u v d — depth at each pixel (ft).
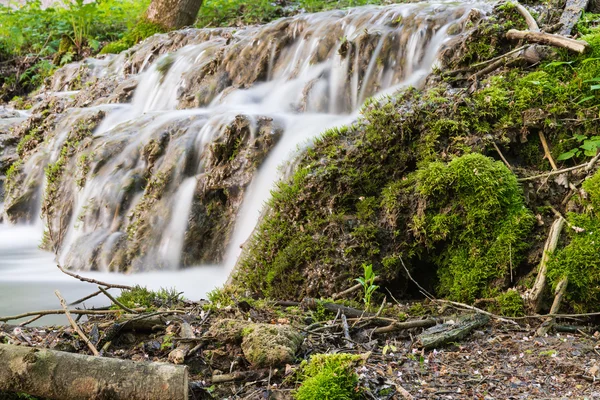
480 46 17.53
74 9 48.60
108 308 12.94
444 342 11.52
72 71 38.60
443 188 13.91
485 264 13.52
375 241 14.24
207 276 18.12
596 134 14.64
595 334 11.89
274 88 24.43
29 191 26.89
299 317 12.26
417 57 20.67
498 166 14.03
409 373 10.32
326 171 15.19
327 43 23.77
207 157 20.02
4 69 48.75
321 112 22.38
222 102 24.66
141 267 19.22
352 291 13.69
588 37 16.33
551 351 11.16
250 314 12.19
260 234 15.61
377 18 23.07
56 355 8.45
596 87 14.47
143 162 21.61
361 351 11.00
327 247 14.39
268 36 25.85
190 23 41.93
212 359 10.27
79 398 8.29
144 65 33.30
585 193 13.37
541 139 14.97
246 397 9.34
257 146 19.12
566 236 13.15
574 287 12.57
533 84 15.51
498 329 12.23
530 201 14.10
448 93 15.89
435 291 14.35
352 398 9.09
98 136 23.81
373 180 15.07
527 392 9.74
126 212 20.89
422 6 22.67
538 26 18.12
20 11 50.16
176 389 8.20
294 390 9.35
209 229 19.03
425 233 13.96
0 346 8.55
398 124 15.23
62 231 22.72
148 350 10.58
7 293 17.20
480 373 10.43
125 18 49.06
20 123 33.81
